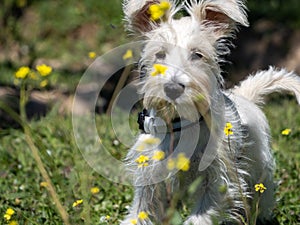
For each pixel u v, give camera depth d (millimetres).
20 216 7980
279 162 9766
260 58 19391
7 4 20297
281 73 8398
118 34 20297
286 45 19797
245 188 7363
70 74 17094
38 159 6141
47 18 22359
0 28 20094
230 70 18703
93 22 21938
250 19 21172
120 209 8453
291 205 8539
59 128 10555
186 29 6867
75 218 7086
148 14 7316
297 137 10930
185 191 7039
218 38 7227
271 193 8266
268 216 8367
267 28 20672
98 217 8156
